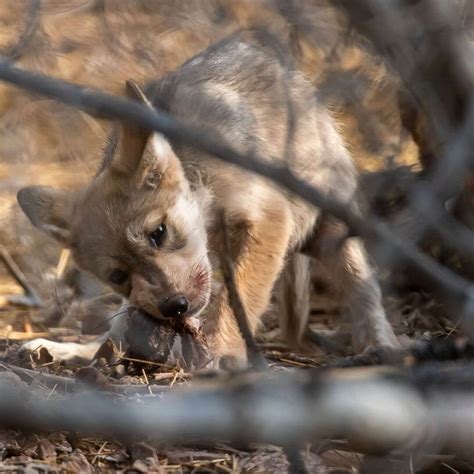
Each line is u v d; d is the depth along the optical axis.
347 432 4.54
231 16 10.27
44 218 11.80
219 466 7.98
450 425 4.60
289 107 7.07
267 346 12.09
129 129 11.02
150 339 10.34
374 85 8.95
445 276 5.93
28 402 4.32
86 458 8.02
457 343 7.25
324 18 7.42
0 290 14.14
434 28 5.36
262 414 4.09
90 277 11.66
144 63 12.62
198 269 10.88
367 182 11.09
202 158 11.20
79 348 11.20
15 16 12.97
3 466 7.78
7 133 15.86
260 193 11.29
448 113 5.70
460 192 9.33
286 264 11.99
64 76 12.45
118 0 11.59
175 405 4.03
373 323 11.46
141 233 10.91
